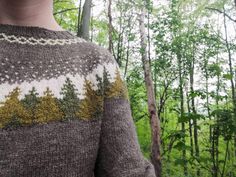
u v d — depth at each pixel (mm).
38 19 1046
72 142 924
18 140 884
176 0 14414
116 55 16156
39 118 909
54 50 997
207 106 10695
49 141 903
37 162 887
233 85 12719
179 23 14320
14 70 935
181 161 8273
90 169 969
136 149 1004
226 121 8242
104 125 994
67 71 974
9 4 1007
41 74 950
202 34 14766
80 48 1040
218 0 14500
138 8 14430
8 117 889
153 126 11781
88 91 990
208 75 13711
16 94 913
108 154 982
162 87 16797
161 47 14430
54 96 938
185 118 7723
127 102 1054
